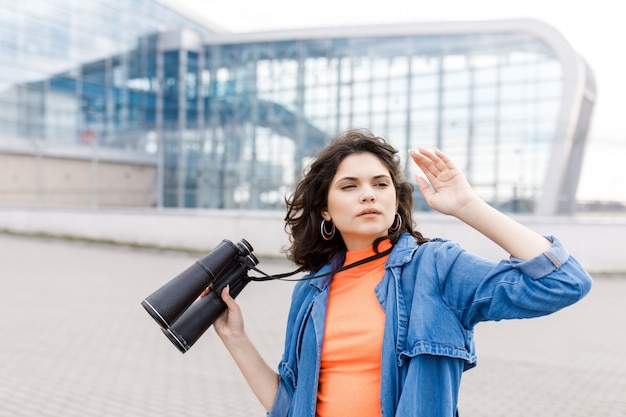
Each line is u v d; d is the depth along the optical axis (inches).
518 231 53.2
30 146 1117.7
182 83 1211.9
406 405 53.9
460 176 55.6
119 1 1317.7
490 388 222.8
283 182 1095.0
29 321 317.7
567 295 49.8
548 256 50.6
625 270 573.3
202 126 1185.4
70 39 1273.4
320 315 62.1
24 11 1205.1
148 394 207.6
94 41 1304.1
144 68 1275.8
